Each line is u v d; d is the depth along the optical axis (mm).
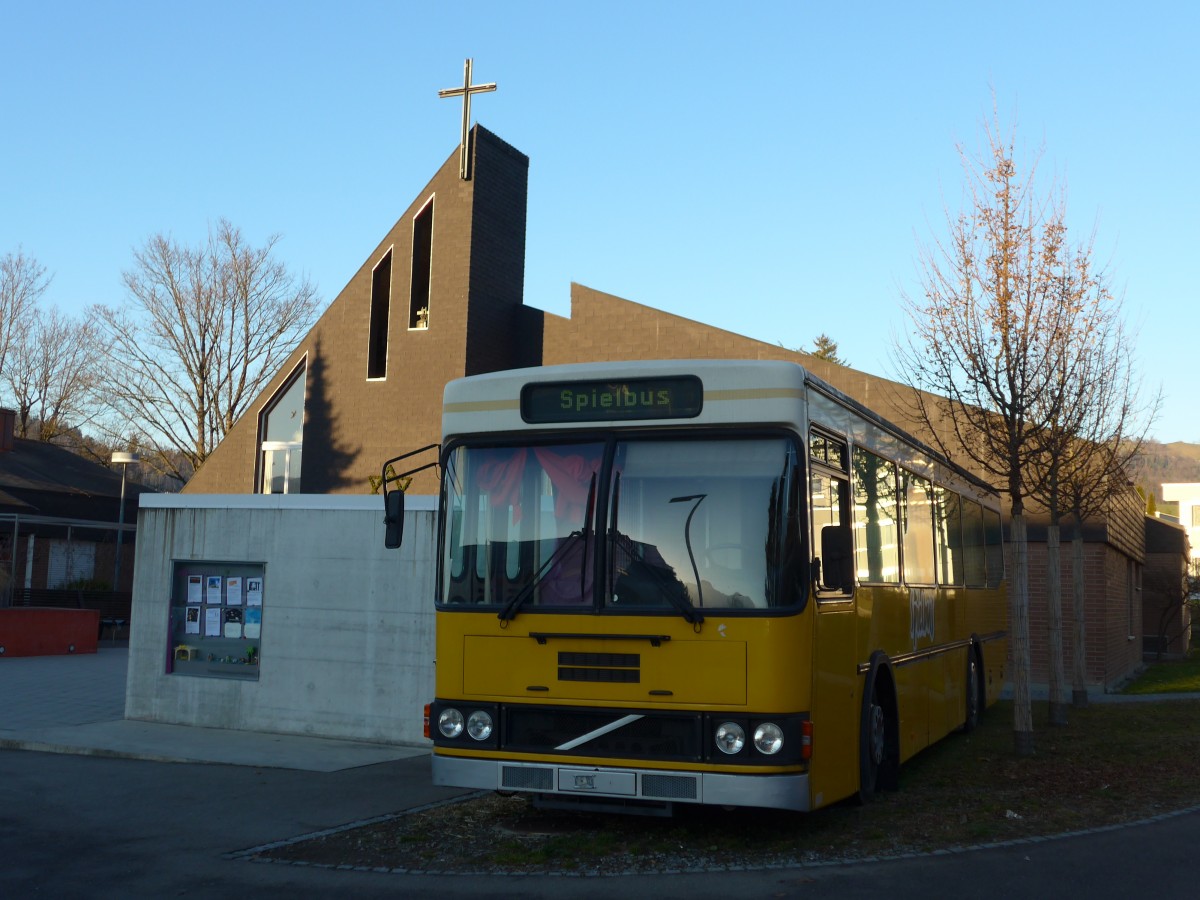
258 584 15117
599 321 25938
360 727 14188
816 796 7824
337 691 14375
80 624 29312
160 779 11648
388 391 28203
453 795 10656
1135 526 27688
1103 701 19469
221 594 15344
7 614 27641
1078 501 15375
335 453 28656
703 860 8016
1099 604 21859
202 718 15164
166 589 15586
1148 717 16578
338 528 14594
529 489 8336
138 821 9617
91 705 17438
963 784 11016
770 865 7855
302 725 14531
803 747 7586
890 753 10227
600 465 8180
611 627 7891
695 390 8094
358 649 14320
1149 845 8383
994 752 13258
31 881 7629
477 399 8602
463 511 8492
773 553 7742
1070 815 9461
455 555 8461
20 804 10359
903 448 11570
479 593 8320
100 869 7969
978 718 15602
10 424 28594
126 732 14633
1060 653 15938
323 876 7750
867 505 9836
